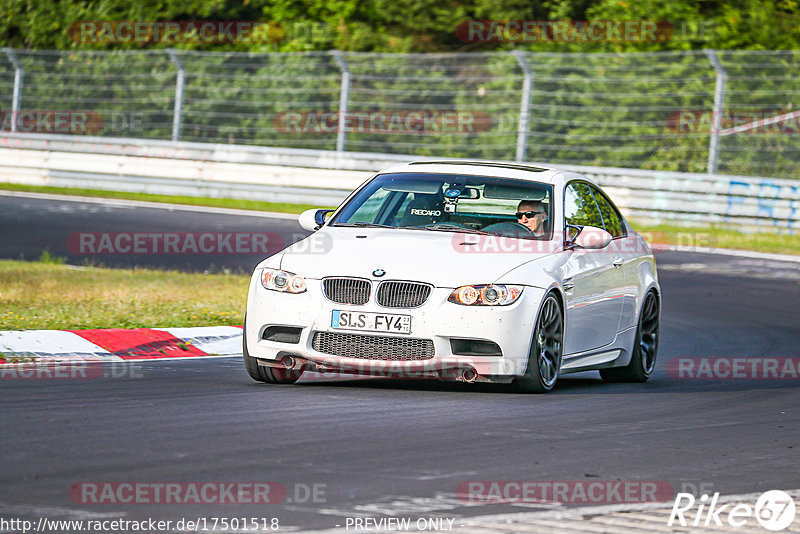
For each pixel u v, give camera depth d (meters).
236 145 96.88
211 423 23.72
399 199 32.09
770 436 24.98
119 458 20.16
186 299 46.16
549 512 17.50
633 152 96.38
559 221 31.62
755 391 32.38
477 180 32.72
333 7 113.19
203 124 108.12
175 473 19.19
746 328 47.22
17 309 40.94
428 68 97.00
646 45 104.12
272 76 101.00
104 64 110.38
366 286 28.33
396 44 112.38
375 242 29.69
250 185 91.56
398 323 27.92
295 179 90.56
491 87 100.19
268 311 28.92
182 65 98.12
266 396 27.56
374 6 112.94
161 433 22.52
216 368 33.28
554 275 29.67
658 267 65.62
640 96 94.00
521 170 33.50
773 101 95.25
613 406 28.36
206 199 91.62
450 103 102.62
